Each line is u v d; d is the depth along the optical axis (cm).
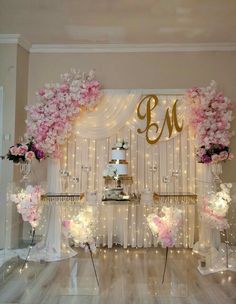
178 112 432
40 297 264
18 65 414
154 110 433
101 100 432
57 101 399
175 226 302
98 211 412
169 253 394
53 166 397
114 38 415
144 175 430
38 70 443
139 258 373
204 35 406
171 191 428
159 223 301
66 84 411
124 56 440
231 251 365
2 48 411
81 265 339
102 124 429
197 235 423
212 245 372
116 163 379
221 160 383
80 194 366
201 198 380
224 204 331
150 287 287
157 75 436
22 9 340
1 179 398
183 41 424
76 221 300
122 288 284
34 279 304
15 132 405
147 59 439
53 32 398
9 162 399
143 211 426
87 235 302
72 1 324
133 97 430
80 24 376
